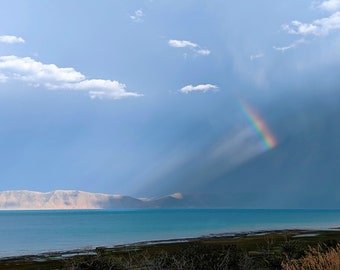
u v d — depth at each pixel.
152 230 113.38
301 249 19.27
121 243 68.81
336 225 124.06
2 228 138.50
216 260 16.89
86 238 86.69
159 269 15.66
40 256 50.66
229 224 145.50
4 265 40.81
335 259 8.74
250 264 17.44
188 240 69.62
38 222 191.12
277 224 137.00
